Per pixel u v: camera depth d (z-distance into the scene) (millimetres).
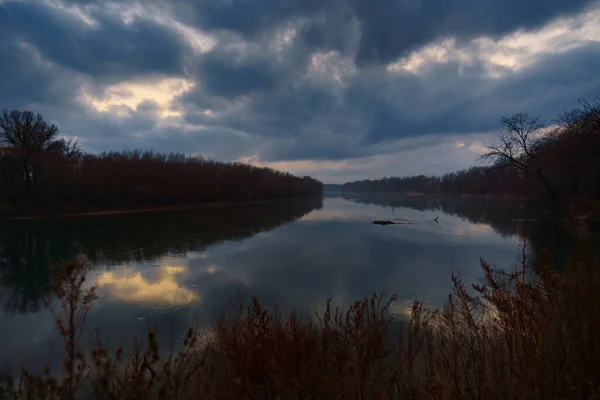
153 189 51281
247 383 2633
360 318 3160
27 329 9328
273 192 87625
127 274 14656
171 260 17391
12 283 14250
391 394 2717
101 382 2678
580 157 28016
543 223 27875
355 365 2428
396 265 15695
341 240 23625
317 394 2520
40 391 2682
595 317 2266
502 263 14930
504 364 2428
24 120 41062
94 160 50562
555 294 2785
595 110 27234
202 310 10156
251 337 2988
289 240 23750
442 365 2787
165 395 2678
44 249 21031
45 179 41125
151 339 2768
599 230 12375
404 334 6328
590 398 2021
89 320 9531
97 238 24781
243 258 17719
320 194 136625
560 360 2188
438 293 11055
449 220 37188
